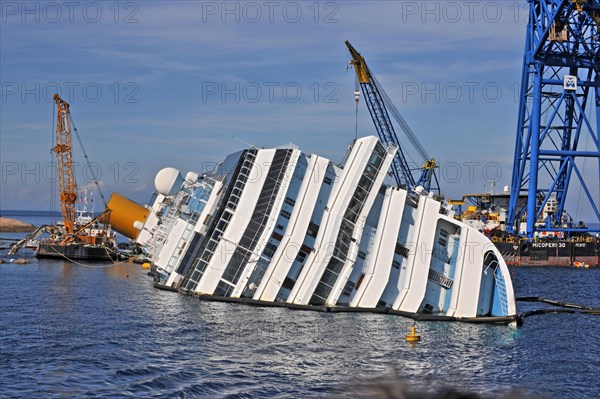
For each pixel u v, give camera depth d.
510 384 54.09
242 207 86.00
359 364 58.19
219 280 86.25
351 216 84.62
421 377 55.00
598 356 64.19
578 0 175.75
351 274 84.00
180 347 63.00
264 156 86.56
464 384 53.47
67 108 184.12
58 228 191.00
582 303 109.25
